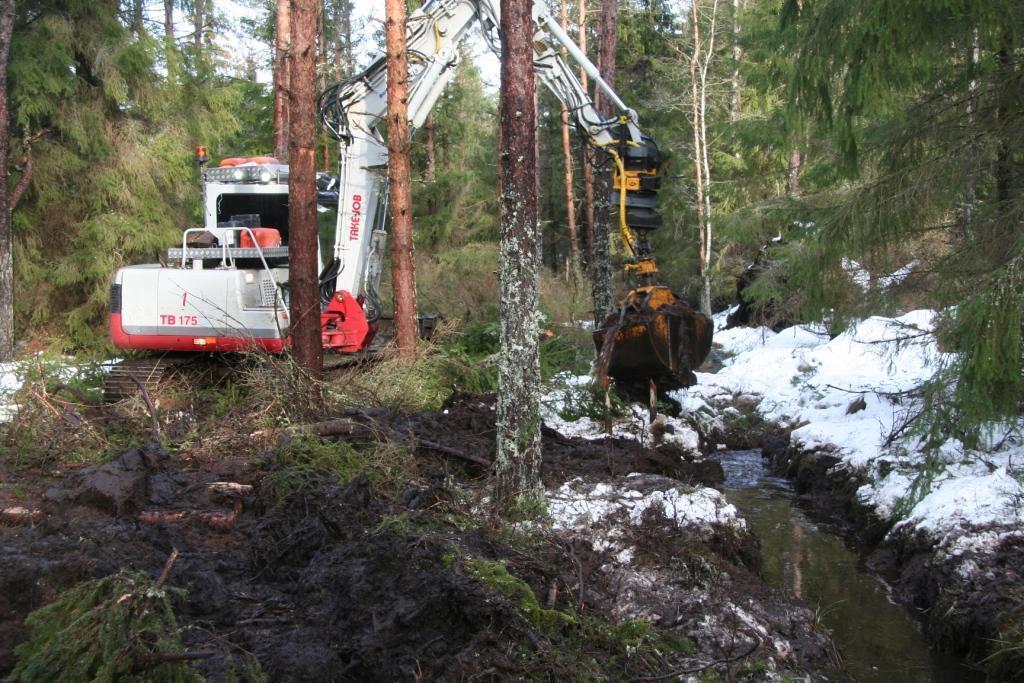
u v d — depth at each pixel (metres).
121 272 10.86
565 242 33.62
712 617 5.47
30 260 17.58
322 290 11.75
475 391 11.93
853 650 5.68
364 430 7.81
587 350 14.88
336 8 29.00
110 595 3.92
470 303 18.16
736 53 27.38
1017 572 5.91
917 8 7.71
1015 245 7.32
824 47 8.45
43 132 17.09
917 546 6.89
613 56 16.47
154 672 3.60
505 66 6.55
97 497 5.80
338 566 4.99
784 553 7.59
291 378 8.21
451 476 7.13
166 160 18.66
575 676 4.42
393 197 11.92
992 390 6.80
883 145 9.29
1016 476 7.26
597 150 11.64
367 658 4.30
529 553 5.86
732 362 16.64
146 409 8.42
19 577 4.42
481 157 30.53
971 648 5.54
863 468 8.93
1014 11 7.84
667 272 27.86
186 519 5.80
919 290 9.21
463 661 4.27
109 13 17.84
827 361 14.24
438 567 4.95
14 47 16.58
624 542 6.21
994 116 8.52
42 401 7.53
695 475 9.98
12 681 3.69
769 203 13.38
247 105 28.80
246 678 3.96
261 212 12.73
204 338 10.74
